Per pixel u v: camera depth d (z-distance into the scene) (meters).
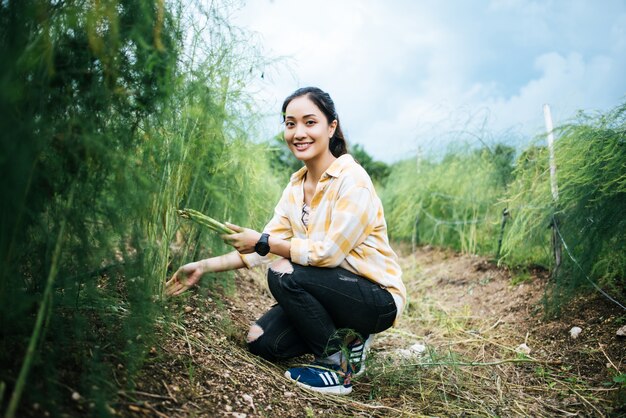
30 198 1.30
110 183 1.44
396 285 2.01
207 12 1.69
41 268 1.47
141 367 1.58
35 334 1.16
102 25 1.39
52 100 1.32
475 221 4.64
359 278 1.97
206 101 1.74
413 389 2.09
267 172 3.46
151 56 1.38
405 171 6.29
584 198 2.78
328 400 1.87
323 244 1.89
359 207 1.90
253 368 1.92
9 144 1.05
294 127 2.00
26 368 1.12
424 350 2.54
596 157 2.78
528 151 3.60
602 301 2.75
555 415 1.93
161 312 1.87
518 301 3.22
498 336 2.80
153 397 1.47
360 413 1.82
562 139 3.08
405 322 3.29
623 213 2.61
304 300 1.91
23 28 1.20
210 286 2.55
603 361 2.30
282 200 2.19
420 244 5.93
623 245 2.66
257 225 2.98
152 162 1.67
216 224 1.95
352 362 2.04
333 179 1.97
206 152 1.93
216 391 1.65
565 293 2.83
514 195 3.65
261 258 2.05
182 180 1.93
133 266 1.60
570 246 2.92
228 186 2.38
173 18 1.57
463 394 2.08
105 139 1.39
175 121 1.75
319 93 2.00
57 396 1.24
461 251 4.97
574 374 2.26
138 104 1.49
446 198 5.44
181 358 1.76
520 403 2.02
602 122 2.80
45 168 1.31
